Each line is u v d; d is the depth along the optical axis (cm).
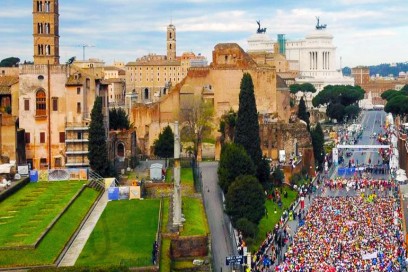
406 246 13700
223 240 13712
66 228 11869
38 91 18262
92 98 18612
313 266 12481
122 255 10450
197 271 11331
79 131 18038
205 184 17575
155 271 9981
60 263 10106
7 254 10200
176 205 12444
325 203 18038
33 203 13562
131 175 17825
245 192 14562
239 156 16175
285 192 19575
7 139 17088
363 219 16000
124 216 13138
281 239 14612
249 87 18438
